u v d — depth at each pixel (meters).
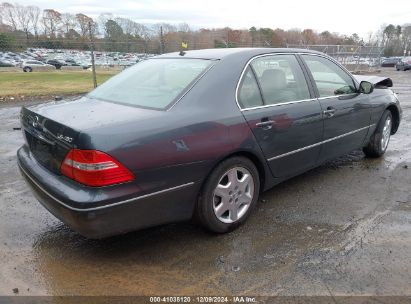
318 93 4.19
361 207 3.94
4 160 5.46
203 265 2.95
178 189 2.95
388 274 2.82
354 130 4.76
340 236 3.36
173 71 3.57
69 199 2.61
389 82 6.11
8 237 3.36
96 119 2.84
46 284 2.74
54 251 3.15
